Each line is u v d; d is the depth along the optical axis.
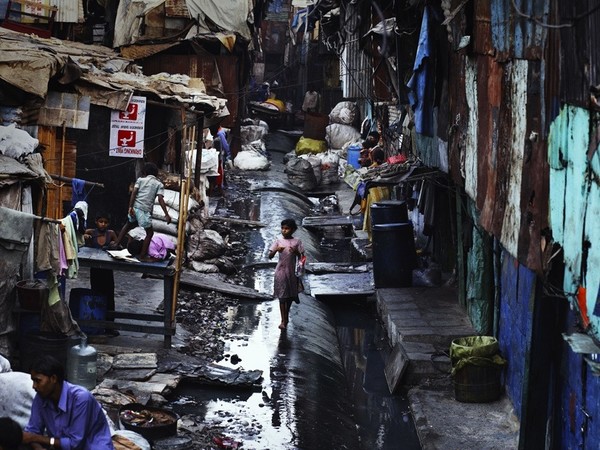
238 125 33.31
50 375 6.58
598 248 6.99
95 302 12.59
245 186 29.33
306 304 16.72
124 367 11.67
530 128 9.19
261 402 11.61
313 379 12.98
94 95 16.59
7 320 10.66
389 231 17.22
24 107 16.03
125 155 17.02
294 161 31.75
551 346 9.73
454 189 15.81
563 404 9.73
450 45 14.45
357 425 12.33
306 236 23.28
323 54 39.78
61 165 16.64
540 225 8.74
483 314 13.88
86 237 12.91
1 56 14.96
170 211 17.67
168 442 9.61
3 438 6.13
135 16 27.02
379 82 20.52
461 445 10.98
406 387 13.30
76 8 24.23
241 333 14.35
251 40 29.80
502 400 12.31
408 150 20.92
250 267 19.28
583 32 7.25
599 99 6.87
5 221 10.21
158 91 17.44
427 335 14.05
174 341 13.09
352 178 24.77
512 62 10.02
